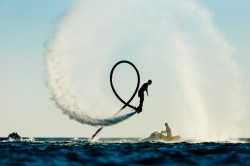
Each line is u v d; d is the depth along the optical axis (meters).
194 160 64.75
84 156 70.12
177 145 101.88
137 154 74.19
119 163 60.25
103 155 72.12
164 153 76.81
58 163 60.03
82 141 122.44
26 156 69.38
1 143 108.81
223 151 82.75
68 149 86.06
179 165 58.28
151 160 64.31
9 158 65.75
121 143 110.75
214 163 60.78
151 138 129.25
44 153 75.69
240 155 73.62
